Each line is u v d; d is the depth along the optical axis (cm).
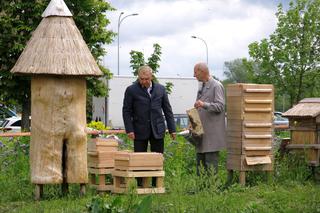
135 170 1127
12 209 1018
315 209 977
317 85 3155
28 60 1100
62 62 1098
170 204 930
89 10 3441
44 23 1128
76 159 1123
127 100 1216
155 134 1214
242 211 944
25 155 1476
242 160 1265
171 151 1522
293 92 3144
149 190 1125
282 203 1034
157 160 1138
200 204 914
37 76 1109
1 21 3209
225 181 1277
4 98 3338
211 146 1224
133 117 1221
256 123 1275
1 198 1123
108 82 4062
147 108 1212
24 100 3359
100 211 845
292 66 3109
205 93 1236
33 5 3225
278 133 1964
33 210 980
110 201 925
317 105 1377
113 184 1176
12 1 3244
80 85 1125
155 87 1223
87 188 1193
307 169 1359
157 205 933
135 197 890
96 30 3488
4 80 3256
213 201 934
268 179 1292
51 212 955
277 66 3134
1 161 1409
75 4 3441
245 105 1268
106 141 1209
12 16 3247
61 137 1114
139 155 1128
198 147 1234
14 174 1335
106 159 1202
